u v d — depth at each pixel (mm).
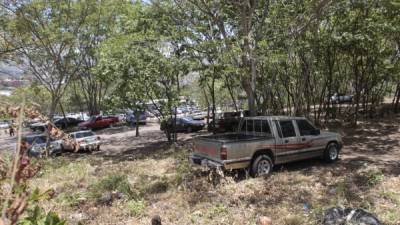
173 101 19375
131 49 17453
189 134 26391
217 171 9602
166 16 16500
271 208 7688
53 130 2184
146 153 17828
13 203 1611
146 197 9016
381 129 20016
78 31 20750
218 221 7184
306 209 7555
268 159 10461
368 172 9867
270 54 13883
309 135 11562
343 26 18188
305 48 18375
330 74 23062
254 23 15039
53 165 14016
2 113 1915
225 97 37281
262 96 21250
